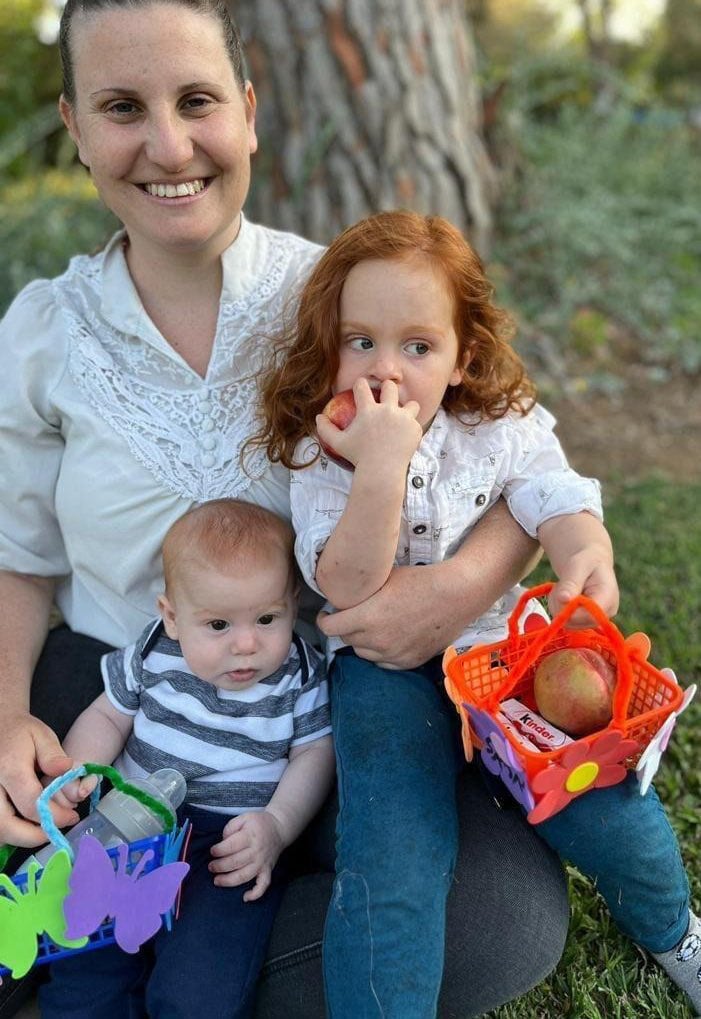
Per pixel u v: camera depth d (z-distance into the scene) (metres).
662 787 2.55
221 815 2.01
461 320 2.11
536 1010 2.02
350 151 4.66
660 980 2.04
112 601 2.26
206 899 1.89
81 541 2.20
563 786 1.73
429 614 2.00
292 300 2.23
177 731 2.04
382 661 2.05
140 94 1.91
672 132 7.64
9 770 1.89
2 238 5.63
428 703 2.02
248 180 2.10
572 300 5.77
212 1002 1.78
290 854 2.15
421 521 2.11
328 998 1.73
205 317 2.20
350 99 4.60
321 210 4.71
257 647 2.03
